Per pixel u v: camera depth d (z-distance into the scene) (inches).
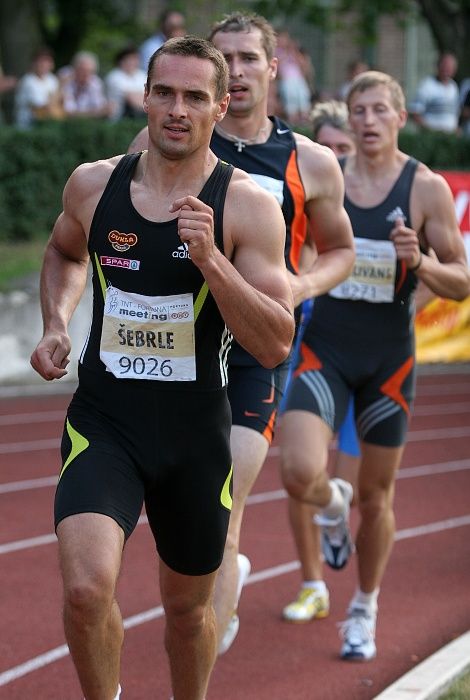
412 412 1217.4
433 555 706.2
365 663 526.0
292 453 529.0
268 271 353.7
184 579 370.9
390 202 571.5
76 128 1536.7
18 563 671.1
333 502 556.7
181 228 323.9
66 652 528.4
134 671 504.7
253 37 490.0
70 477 346.0
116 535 335.3
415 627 574.9
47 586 628.1
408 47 2518.5
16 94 1722.4
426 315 1337.4
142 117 1593.3
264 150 493.0
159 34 1569.9
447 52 1823.3
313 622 581.0
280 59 1555.1
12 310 1312.7
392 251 563.2
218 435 363.3
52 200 1542.8
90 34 2390.5
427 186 572.7
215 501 363.9
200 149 354.0
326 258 497.4
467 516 807.7
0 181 1515.7
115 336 358.3
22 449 1009.5
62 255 394.9
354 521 785.6
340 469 613.3
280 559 687.7
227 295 332.8
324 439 538.9
